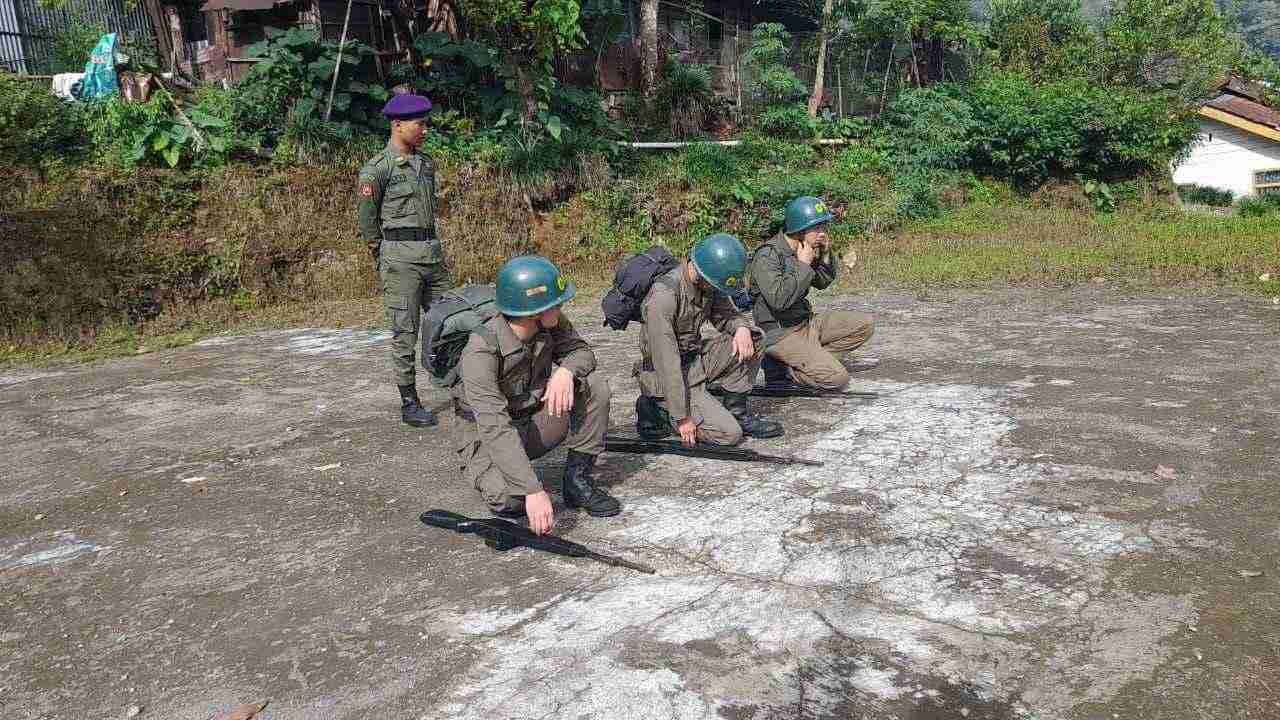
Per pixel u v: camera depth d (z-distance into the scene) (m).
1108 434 4.46
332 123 12.87
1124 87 21.44
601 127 15.49
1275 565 3.00
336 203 12.23
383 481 4.44
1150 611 2.75
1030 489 3.78
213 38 16.27
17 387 7.47
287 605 3.16
